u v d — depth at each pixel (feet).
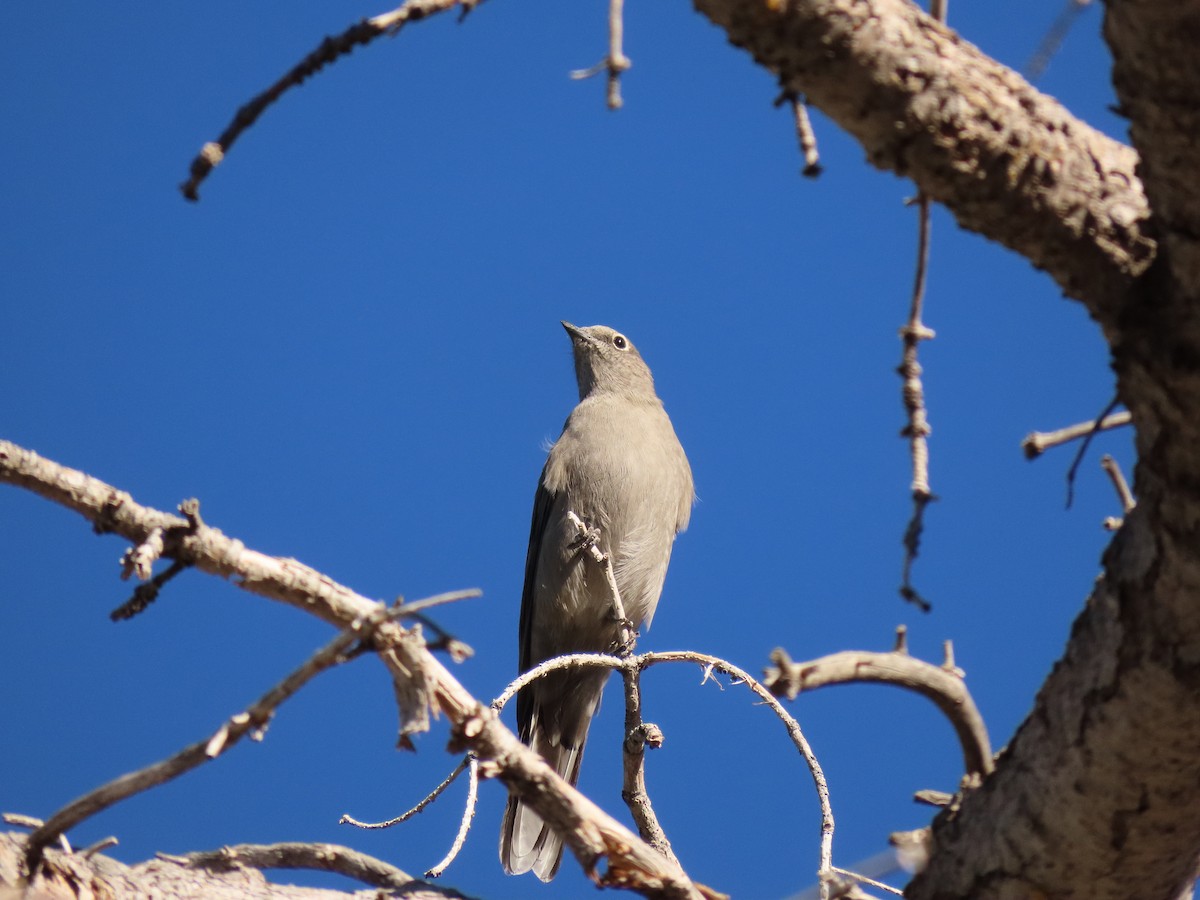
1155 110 18.26
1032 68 19.63
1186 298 19.92
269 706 17.95
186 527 18.38
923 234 23.26
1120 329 20.66
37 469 18.11
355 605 18.78
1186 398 19.99
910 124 19.88
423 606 16.84
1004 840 23.80
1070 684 23.16
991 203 20.61
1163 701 21.53
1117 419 24.75
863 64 19.40
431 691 18.66
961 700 26.71
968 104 19.86
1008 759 24.31
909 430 23.63
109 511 18.25
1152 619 21.48
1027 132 20.18
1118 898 23.63
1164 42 17.53
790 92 20.98
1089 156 20.76
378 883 27.84
